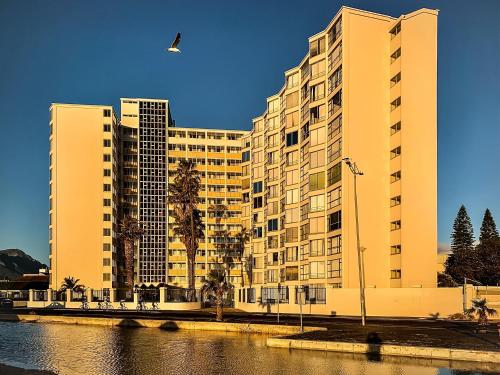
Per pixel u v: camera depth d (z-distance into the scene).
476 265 95.69
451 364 27.31
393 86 64.25
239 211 127.56
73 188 107.56
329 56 68.44
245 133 130.75
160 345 38.12
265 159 96.81
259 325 44.75
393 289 55.19
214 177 127.75
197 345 37.66
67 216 106.69
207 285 51.34
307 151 73.38
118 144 119.50
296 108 78.00
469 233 102.94
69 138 108.69
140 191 120.94
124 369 28.80
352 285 60.44
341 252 61.12
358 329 39.72
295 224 76.25
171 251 121.31
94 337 43.97
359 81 63.91
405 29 62.66
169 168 124.69
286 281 76.88
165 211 121.69
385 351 30.44
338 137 63.97
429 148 60.94
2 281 118.88
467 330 38.12
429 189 60.34
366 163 62.97
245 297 73.38
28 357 33.38
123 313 66.25
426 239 59.66
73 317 58.31
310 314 60.41
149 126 124.00
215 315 60.53
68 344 39.56
